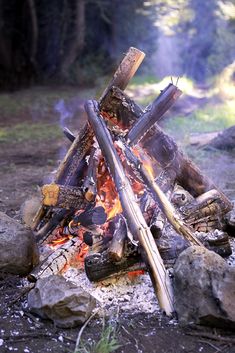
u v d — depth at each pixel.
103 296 3.45
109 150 3.70
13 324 3.19
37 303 3.22
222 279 3.09
